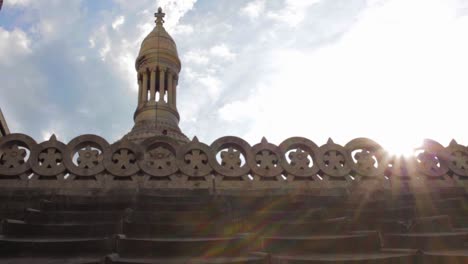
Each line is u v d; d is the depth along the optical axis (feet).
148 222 18.01
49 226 16.65
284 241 16.47
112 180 24.56
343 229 18.49
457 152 29.78
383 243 17.54
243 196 24.06
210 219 19.25
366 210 21.59
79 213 18.65
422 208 21.98
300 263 13.92
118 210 20.18
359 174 27.63
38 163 24.23
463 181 28.91
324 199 24.54
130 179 24.94
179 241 14.80
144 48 65.36
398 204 23.07
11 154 24.29
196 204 21.09
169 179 25.36
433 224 18.81
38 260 13.60
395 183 27.99
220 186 25.38
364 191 26.84
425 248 16.67
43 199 22.15
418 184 28.25
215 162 26.04
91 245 14.88
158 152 26.03
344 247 16.34
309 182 26.55
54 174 24.06
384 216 20.95
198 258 14.08
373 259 14.02
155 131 52.49
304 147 27.76
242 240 15.69
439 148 29.58
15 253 14.33
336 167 27.43
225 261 13.30
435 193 26.05
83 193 23.65
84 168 24.52
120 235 15.40
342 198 24.84
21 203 20.93
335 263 13.69
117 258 13.71
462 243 17.02
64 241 14.75
